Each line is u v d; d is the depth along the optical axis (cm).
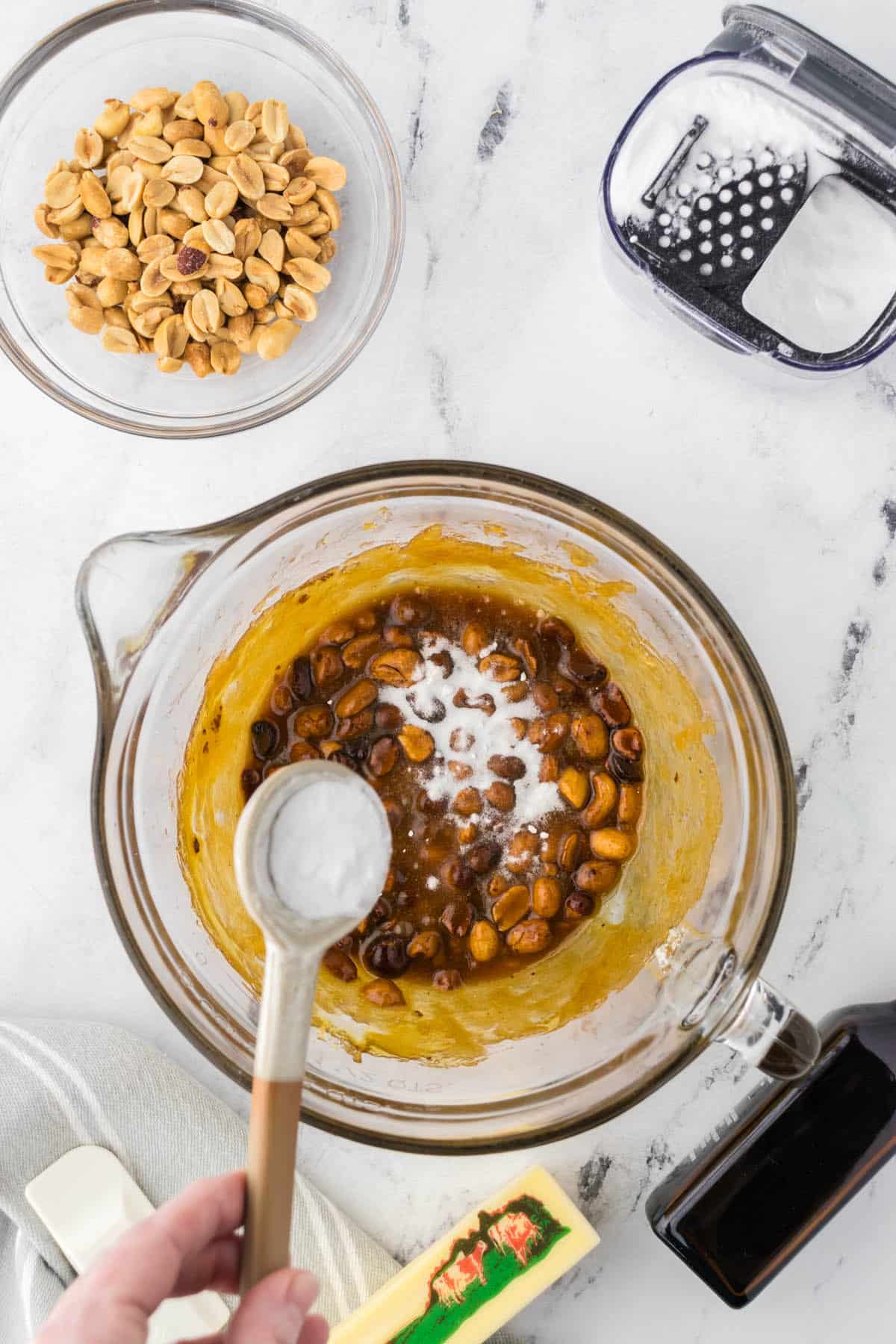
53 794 74
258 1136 56
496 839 71
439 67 73
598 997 70
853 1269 73
